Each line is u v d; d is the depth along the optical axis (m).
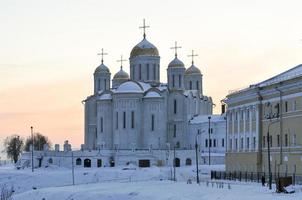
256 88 128.50
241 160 137.00
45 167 187.38
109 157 197.25
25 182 151.00
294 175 104.06
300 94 110.12
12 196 123.38
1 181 152.50
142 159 197.12
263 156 126.12
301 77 109.19
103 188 113.69
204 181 125.38
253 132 130.75
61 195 110.50
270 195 83.44
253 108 131.00
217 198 84.69
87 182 150.00
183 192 96.19
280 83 118.06
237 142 140.75
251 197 81.75
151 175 155.12
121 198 99.94
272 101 122.69
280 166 117.56
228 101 147.62
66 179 154.12
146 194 97.50
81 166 194.75
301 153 108.69
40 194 115.00
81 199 104.75
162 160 198.00
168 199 89.94
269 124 123.50
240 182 118.19
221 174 137.25
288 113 115.00
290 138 113.88
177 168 180.12
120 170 165.38
